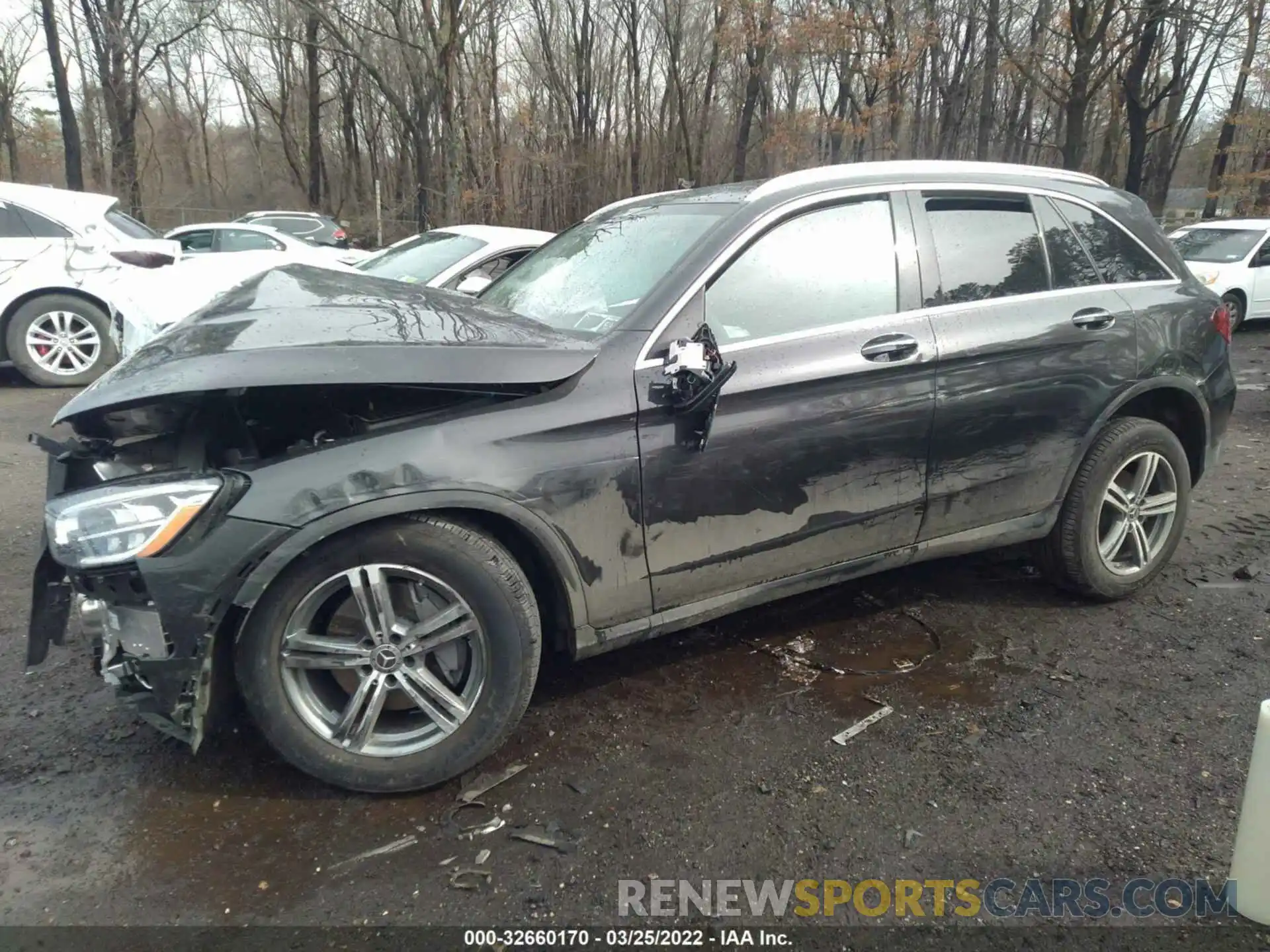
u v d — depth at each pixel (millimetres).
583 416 2748
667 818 2613
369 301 3113
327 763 2631
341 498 2459
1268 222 13781
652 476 2873
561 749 2947
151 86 31391
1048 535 3918
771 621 3881
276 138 39531
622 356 2854
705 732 3045
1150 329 3867
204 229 12969
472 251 7289
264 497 2414
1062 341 3611
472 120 23906
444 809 2656
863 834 2543
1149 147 32875
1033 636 3734
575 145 28891
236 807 2650
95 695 3225
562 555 2777
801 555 3252
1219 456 4344
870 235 3342
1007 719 3111
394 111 28469
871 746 2955
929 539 3537
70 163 21688
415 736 2723
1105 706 3191
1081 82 18719
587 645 2947
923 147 31094
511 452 2656
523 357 2676
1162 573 4395
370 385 2498
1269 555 4586
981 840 2520
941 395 3350
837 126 22156
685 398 2826
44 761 2844
